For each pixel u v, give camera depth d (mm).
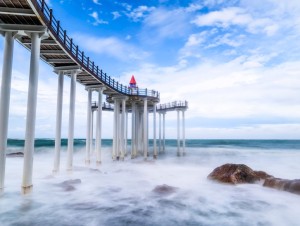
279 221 9203
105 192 12773
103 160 29844
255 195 12328
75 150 48188
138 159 29875
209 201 11477
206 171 20953
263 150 48312
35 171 18281
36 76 10891
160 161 28719
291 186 12258
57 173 15484
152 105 34562
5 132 10375
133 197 11984
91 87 21859
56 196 11516
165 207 10586
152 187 14133
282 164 28078
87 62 17500
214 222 9023
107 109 34125
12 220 8703
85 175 16766
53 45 13281
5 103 10391
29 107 10680
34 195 11164
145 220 9070
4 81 10469
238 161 30703
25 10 9977
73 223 8594
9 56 10719
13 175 16734
